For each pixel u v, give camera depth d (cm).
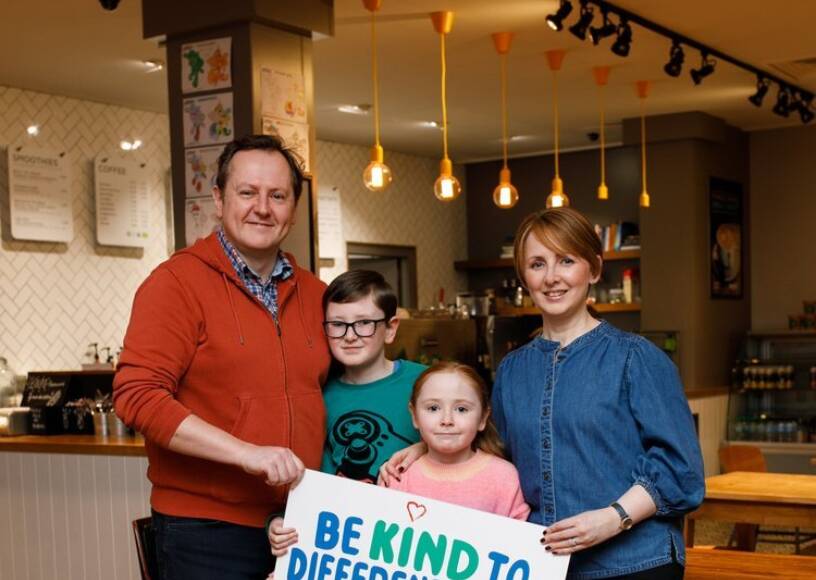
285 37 490
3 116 658
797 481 509
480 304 947
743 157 922
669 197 860
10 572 525
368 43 599
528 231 251
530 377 254
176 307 257
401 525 252
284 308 277
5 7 503
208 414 263
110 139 721
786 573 356
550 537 233
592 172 984
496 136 912
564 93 749
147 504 482
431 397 262
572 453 242
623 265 957
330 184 910
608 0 536
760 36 618
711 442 838
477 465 263
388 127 855
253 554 268
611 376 242
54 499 510
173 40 496
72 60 605
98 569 498
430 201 1020
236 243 269
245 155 265
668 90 754
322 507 257
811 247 901
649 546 238
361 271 288
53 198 679
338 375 297
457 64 654
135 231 730
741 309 912
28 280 668
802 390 864
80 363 696
